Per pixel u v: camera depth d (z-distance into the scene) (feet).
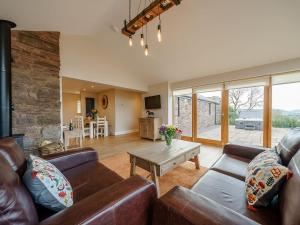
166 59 13.21
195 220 2.06
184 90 16.39
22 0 5.76
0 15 6.67
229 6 7.54
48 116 9.93
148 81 18.11
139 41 11.65
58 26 9.18
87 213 2.16
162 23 9.40
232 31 8.88
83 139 17.37
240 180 4.30
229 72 12.85
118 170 8.40
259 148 5.78
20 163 3.44
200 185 3.96
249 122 12.26
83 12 8.05
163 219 2.43
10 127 7.05
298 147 3.79
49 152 8.32
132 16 9.31
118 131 21.13
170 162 6.26
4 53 6.88
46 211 3.00
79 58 12.47
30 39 9.12
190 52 11.57
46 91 9.86
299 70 9.71
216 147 13.23
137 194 2.68
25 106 8.87
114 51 13.98
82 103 22.86
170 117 17.38
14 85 8.45
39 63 9.52
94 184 4.11
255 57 10.55
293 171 3.03
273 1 6.86
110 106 21.48
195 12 8.28
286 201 2.51
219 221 1.98
